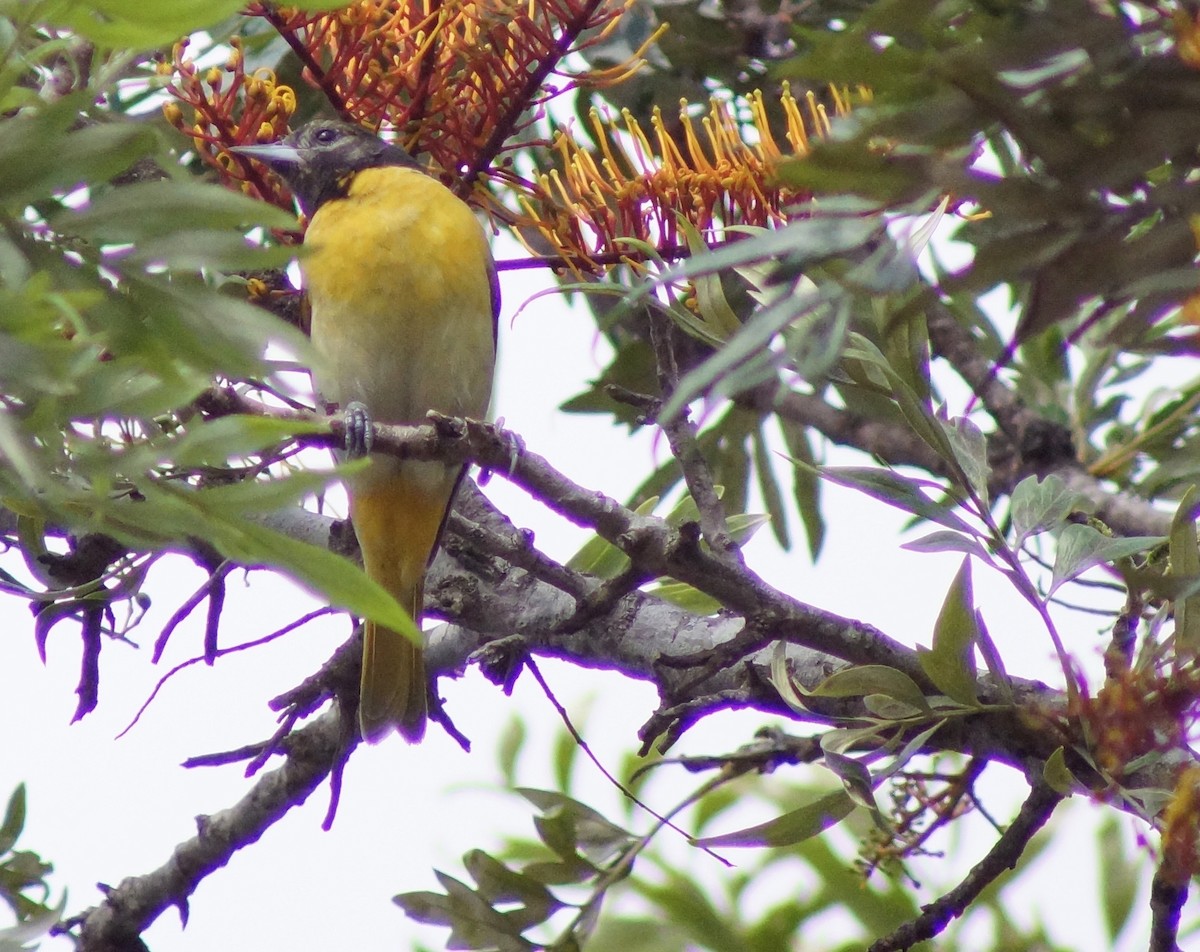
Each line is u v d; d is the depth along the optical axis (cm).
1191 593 547
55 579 782
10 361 371
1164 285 349
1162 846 552
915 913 938
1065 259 345
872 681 615
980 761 736
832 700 696
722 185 766
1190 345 377
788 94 731
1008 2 364
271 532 407
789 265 365
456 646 891
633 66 852
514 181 843
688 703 674
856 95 708
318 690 770
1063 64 354
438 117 855
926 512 636
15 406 411
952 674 612
